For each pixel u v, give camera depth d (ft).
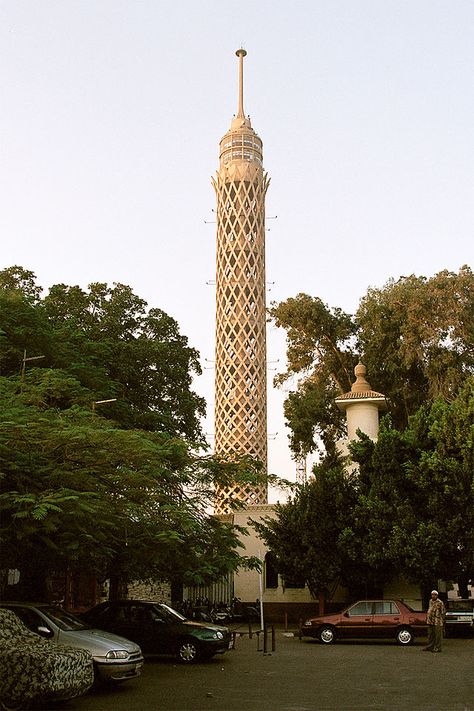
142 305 125.80
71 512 44.21
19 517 45.24
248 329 205.98
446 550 92.63
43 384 59.93
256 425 201.26
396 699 43.57
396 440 100.53
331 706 41.22
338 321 156.46
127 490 52.01
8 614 42.22
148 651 62.64
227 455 68.18
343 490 102.12
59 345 87.15
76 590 106.01
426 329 137.39
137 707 41.14
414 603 108.58
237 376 203.00
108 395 89.61
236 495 166.30
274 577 118.62
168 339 126.52
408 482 98.89
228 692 46.75
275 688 48.39
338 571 99.81
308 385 156.46
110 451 46.78
